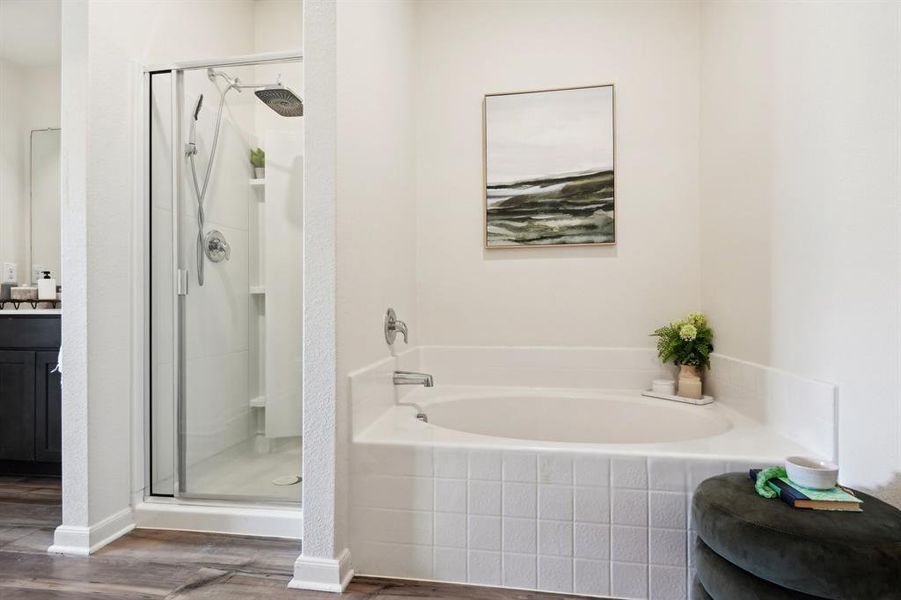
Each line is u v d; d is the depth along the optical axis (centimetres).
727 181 208
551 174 248
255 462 213
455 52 258
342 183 159
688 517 143
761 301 181
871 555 95
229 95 213
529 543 152
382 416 192
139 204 200
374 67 191
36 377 248
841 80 136
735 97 201
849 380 134
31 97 316
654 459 145
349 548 161
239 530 188
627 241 244
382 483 160
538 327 251
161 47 214
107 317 184
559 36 250
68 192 176
